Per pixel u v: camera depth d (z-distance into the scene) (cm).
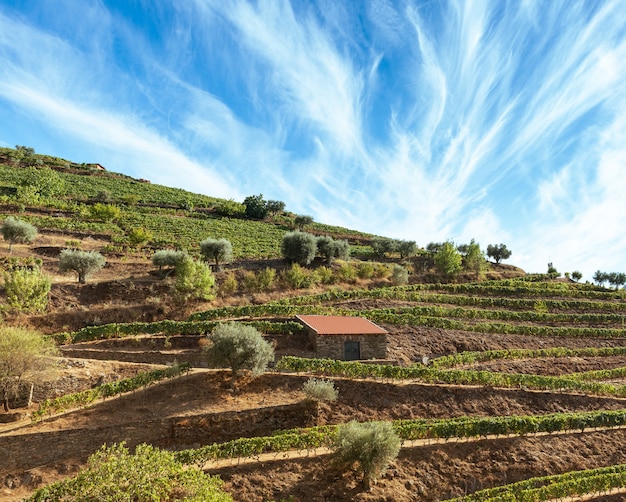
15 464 2084
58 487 1705
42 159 11188
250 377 2872
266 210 9119
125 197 8394
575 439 2906
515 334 4425
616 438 2980
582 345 4438
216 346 2770
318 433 2459
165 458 1730
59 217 6481
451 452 2605
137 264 4938
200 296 3969
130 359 3069
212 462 2256
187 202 8856
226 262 5272
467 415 2980
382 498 2223
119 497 1548
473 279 6259
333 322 3656
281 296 4431
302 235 5525
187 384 2742
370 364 3288
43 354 2605
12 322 3256
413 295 4925
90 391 2522
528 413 3123
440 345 3962
